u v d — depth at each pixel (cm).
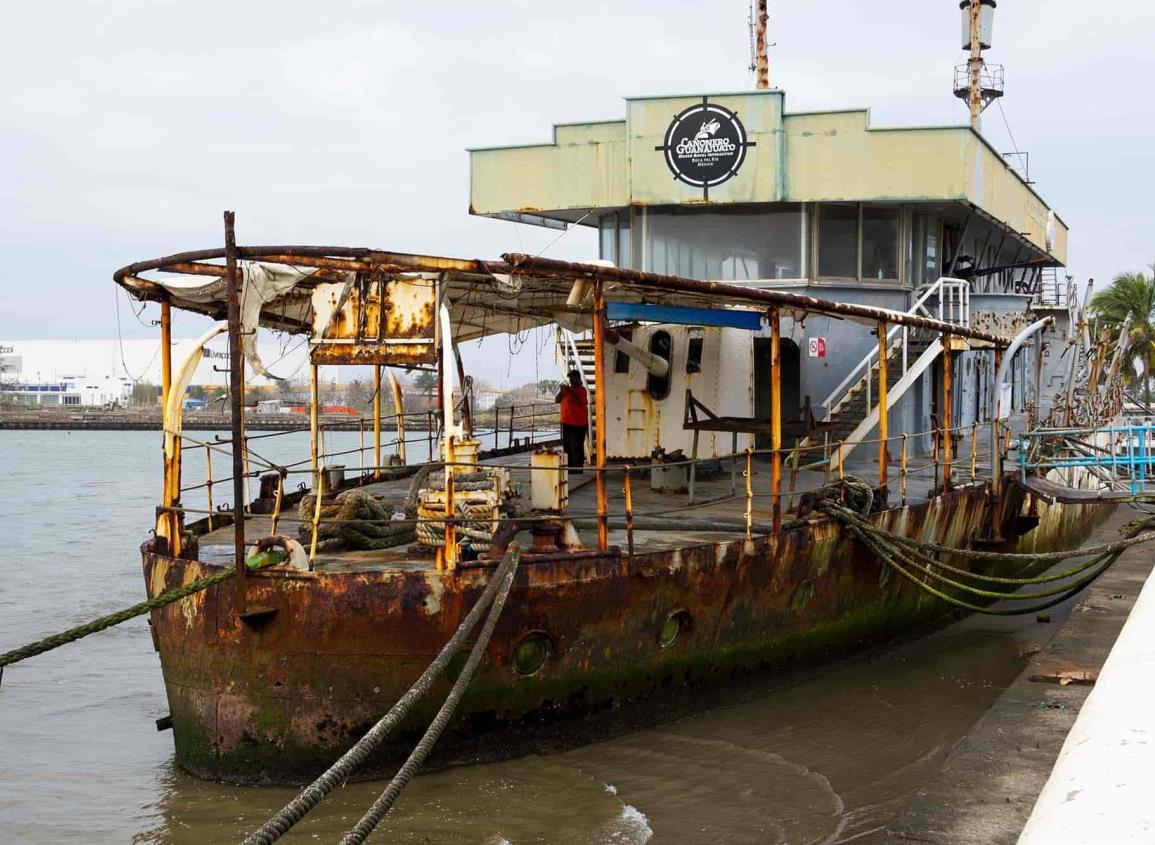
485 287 1244
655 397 1848
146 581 1066
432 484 1131
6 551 3012
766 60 2214
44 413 10350
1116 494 1697
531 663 1015
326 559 1087
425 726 966
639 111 1953
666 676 1130
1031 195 2728
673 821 923
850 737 1141
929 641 1609
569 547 1085
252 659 968
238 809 947
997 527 1853
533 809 932
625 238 2053
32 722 1370
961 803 597
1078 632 1097
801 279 1948
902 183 1898
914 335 2020
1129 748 339
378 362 1062
